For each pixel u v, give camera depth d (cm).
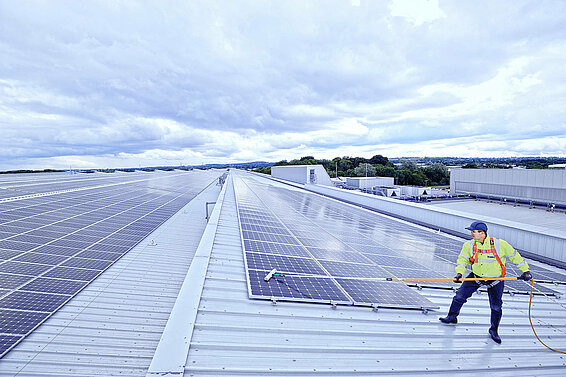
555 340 621
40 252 919
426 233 1827
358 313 625
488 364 510
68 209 1548
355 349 498
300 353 477
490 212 3097
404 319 623
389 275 866
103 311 700
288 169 6378
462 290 591
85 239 1121
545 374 505
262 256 877
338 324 573
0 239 956
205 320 526
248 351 463
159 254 1125
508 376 488
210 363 421
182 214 1928
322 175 5538
